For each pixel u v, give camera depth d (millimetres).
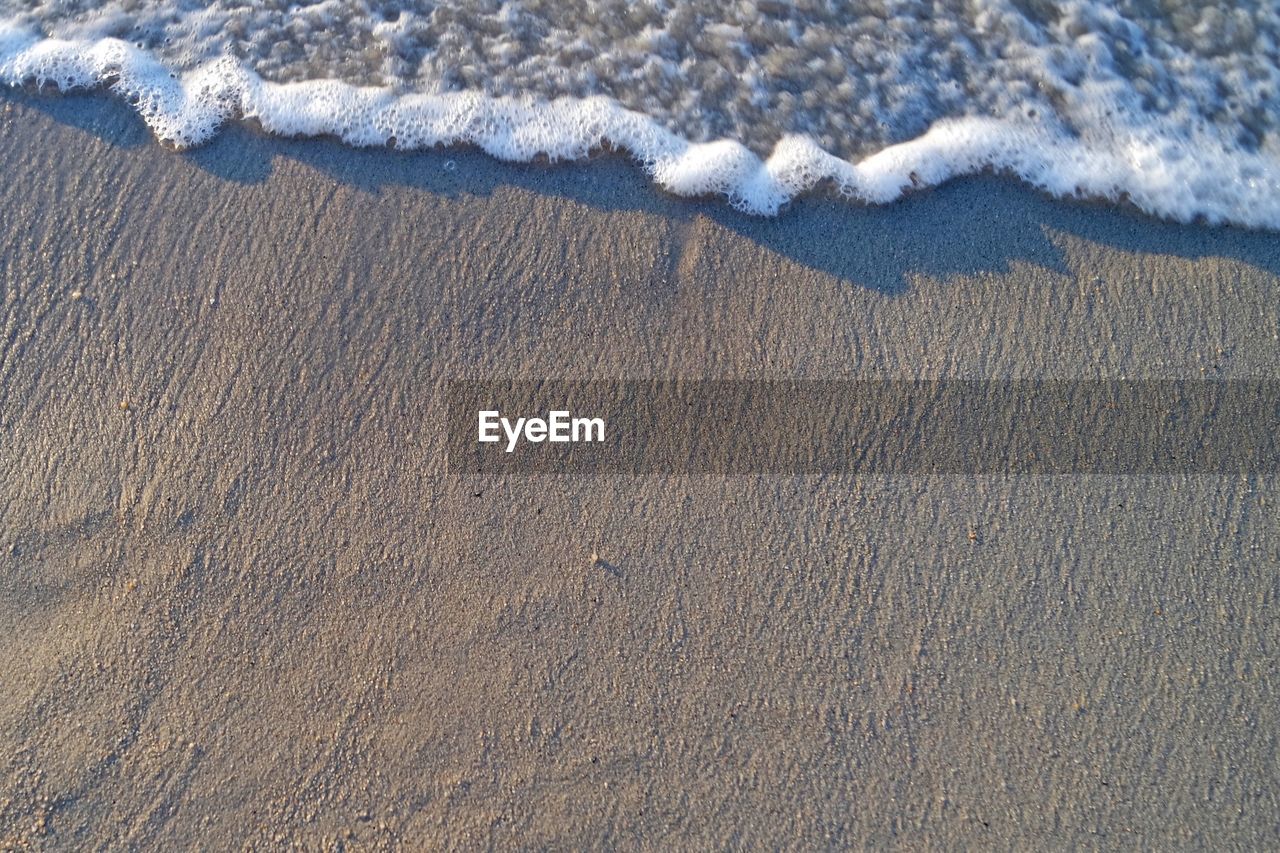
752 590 1930
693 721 1846
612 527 1969
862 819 1797
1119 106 2318
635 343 2102
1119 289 2158
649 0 2352
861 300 2143
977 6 2367
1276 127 2301
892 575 1945
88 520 1947
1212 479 2018
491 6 2346
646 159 2246
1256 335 2123
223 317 2088
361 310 2100
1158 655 1906
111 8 2330
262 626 1891
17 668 1856
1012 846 1787
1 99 2234
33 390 2037
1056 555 1967
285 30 2336
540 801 1801
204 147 2219
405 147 2234
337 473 1990
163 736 1821
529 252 2160
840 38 2354
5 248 2125
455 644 1886
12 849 1750
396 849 1772
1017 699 1875
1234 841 1794
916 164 2266
